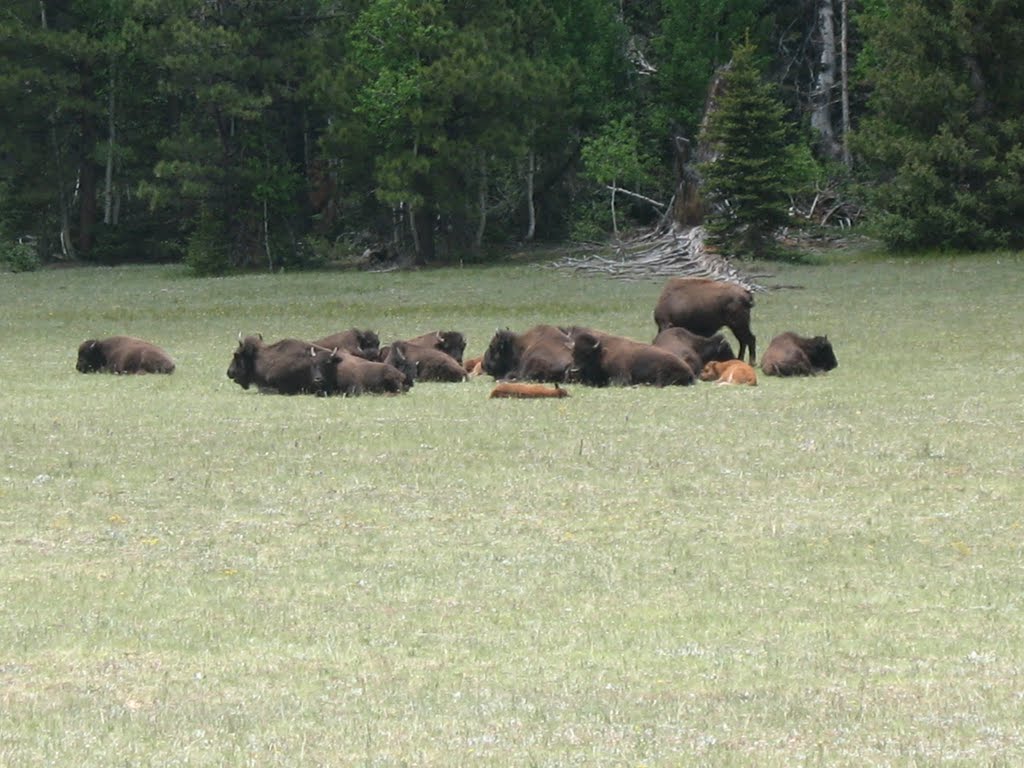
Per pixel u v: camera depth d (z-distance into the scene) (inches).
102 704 1007.6
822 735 938.7
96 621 1211.9
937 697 1015.0
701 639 1164.5
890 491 1704.0
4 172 6771.7
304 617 1225.4
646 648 1140.5
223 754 904.3
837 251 5940.0
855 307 4185.5
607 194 6919.3
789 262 5570.9
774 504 1642.5
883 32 5866.1
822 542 1472.7
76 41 6545.3
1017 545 1464.1
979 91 5728.3
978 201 5585.6
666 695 1023.0
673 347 2652.6
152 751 912.9
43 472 1813.5
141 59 6648.6
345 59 6382.9
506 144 6107.3
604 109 6830.7
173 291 5310.0
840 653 1125.1
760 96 5521.7
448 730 949.8
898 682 1052.5
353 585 1322.6
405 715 982.4
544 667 1091.9
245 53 6230.3
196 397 2477.9
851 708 992.9
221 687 1047.0
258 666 1095.0
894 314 3973.9
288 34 6535.4
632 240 6550.2
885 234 5743.1
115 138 7022.6
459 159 6028.5
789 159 5748.0
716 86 6112.2
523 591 1301.7
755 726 956.6
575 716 977.5
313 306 4660.4
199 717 978.7
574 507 1627.7
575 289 5049.2
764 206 5506.9
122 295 5182.1
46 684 1056.2
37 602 1264.8
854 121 7165.4
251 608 1251.2
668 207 6683.1
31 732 949.2
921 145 5615.2
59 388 2632.9
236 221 6378.0
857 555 1424.7
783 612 1241.4
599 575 1353.3
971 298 4311.0
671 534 1507.1
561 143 6815.9
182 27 6067.9
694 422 2165.4
